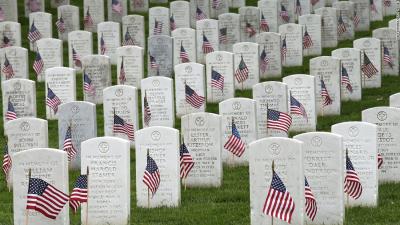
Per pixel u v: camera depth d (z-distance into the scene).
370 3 72.69
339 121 50.06
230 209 37.22
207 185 40.59
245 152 43.66
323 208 35.59
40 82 58.41
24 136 41.41
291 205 33.91
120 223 36.03
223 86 53.69
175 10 68.25
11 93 49.03
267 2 68.31
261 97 46.75
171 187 38.06
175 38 60.28
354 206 37.47
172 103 49.25
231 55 53.62
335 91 51.34
